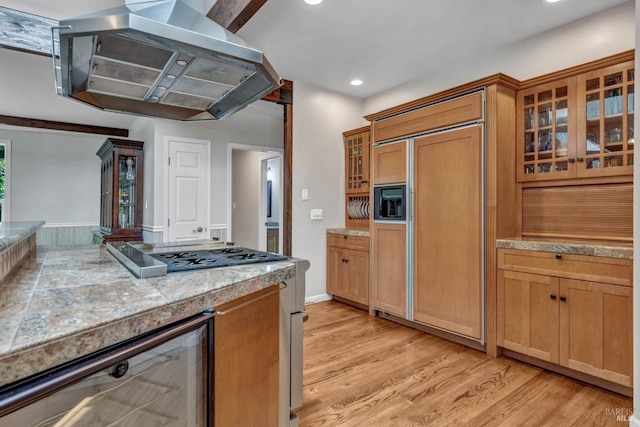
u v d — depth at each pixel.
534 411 1.90
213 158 4.71
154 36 1.31
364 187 4.07
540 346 2.34
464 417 1.85
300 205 3.99
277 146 5.27
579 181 2.49
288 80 3.89
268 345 1.38
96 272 1.29
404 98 4.02
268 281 1.33
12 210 5.20
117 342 0.78
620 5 2.45
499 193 2.60
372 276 3.54
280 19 2.64
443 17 2.62
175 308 0.92
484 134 2.62
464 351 2.70
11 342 0.62
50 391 0.65
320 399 2.03
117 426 0.80
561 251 2.23
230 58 1.51
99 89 1.86
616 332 2.01
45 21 2.53
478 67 3.30
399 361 2.53
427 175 3.00
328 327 3.25
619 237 2.32
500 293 2.55
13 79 3.53
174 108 2.20
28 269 1.35
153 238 4.26
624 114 2.24
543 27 2.76
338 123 4.32
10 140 5.19
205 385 1.05
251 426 1.27
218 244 2.26
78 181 5.64
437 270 2.92
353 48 3.12
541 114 2.66
